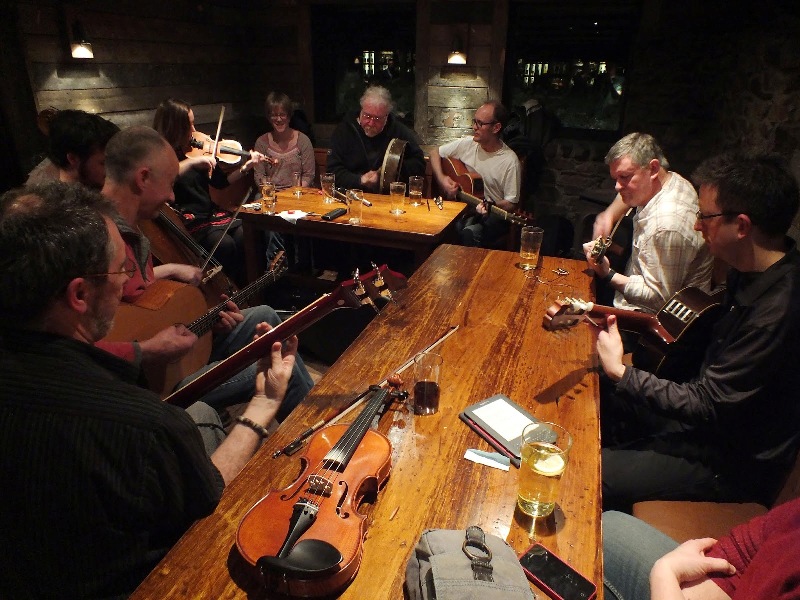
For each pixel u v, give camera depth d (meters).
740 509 1.54
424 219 3.27
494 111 3.92
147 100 4.50
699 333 1.79
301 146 4.44
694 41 4.35
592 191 4.64
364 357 1.68
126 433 0.89
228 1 5.18
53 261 0.88
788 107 2.90
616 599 1.23
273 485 1.16
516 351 1.73
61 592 0.95
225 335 2.37
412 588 0.90
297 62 5.40
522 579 0.88
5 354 0.89
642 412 1.98
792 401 1.46
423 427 1.35
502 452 1.27
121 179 1.90
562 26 4.81
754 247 1.52
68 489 0.88
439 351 1.72
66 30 3.69
